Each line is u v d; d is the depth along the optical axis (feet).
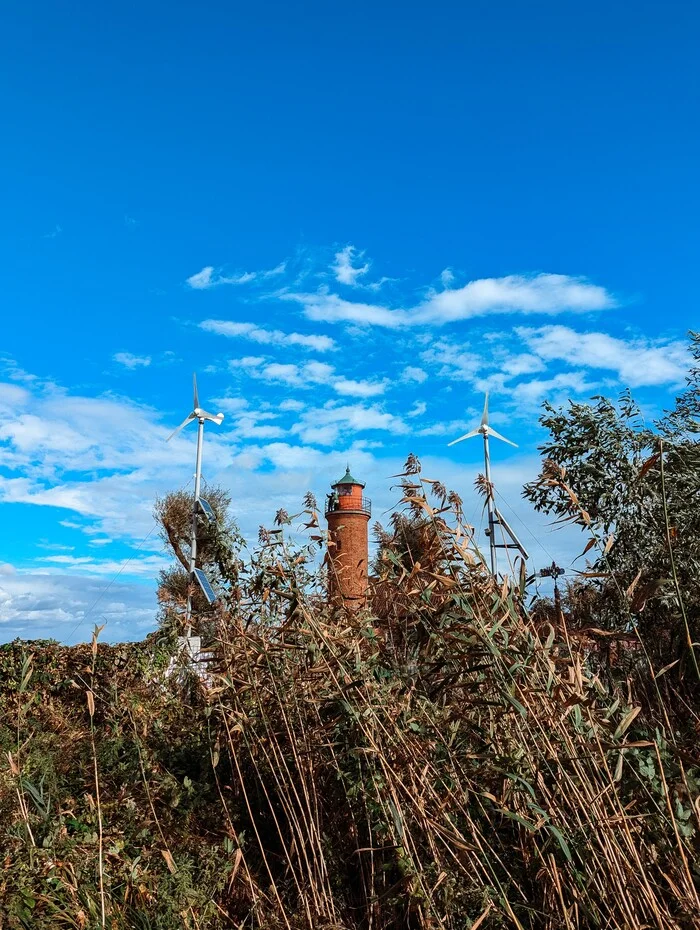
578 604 19.83
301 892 15.23
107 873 14.67
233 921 15.11
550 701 13.04
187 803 19.35
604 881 11.65
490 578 14.28
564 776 12.34
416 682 16.11
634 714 12.28
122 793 19.30
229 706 19.15
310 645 17.69
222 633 21.22
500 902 12.66
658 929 10.87
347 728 16.81
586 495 25.76
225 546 22.40
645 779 12.84
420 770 14.39
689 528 23.65
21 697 24.40
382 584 16.81
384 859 15.42
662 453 12.08
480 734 14.99
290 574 19.10
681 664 14.06
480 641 13.69
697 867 11.51
